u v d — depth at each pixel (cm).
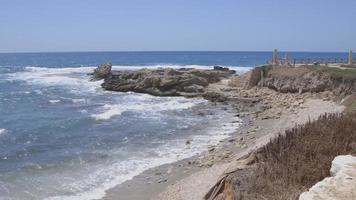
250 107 3675
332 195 638
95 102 4178
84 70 9175
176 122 3025
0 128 2791
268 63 5262
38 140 2431
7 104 4025
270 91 4225
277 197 781
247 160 1120
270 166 945
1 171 1819
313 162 907
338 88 3544
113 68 9362
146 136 2536
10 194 1529
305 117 2709
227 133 2605
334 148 990
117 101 4234
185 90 4575
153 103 4050
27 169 1848
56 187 1612
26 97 4588
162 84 4653
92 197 1511
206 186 1469
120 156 2064
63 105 3978
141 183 1659
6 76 7756
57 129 2752
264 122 2947
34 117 3241
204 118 3198
